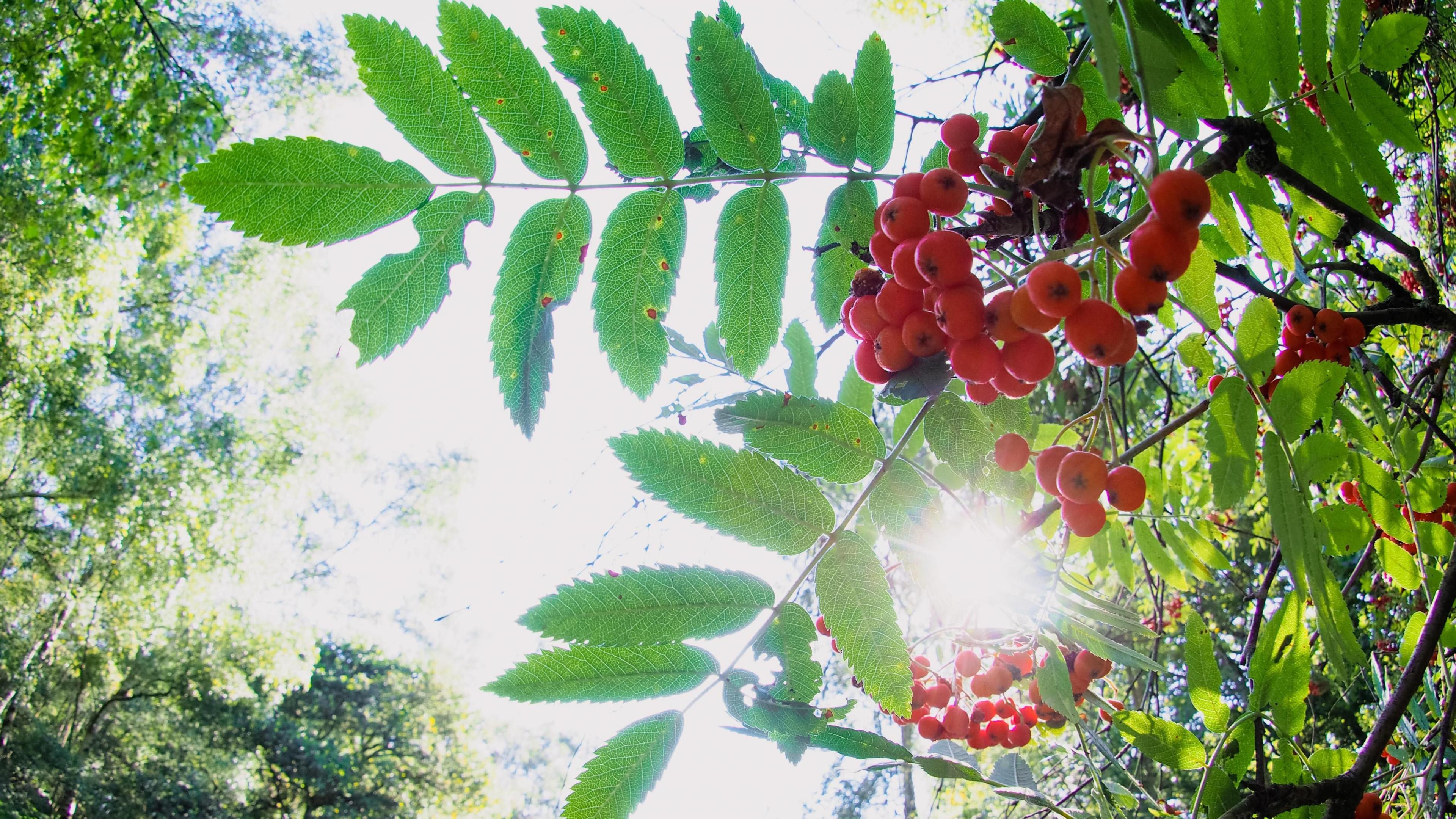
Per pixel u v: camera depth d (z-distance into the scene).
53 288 2.10
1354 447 0.38
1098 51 0.22
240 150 0.26
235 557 2.64
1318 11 0.29
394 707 3.57
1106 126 0.25
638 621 0.27
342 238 0.27
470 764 3.52
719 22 0.29
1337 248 0.39
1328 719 0.65
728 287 0.30
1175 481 0.44
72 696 2.80
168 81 1.76
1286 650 0.32
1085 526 0.27
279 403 3.08
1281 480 0.27
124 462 2.45
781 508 0.28
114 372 2.63
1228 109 0.30
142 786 2.69
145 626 2.58
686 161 0.34
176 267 2.87
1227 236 0.33
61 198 1.87
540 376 0.29
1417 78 0.52
